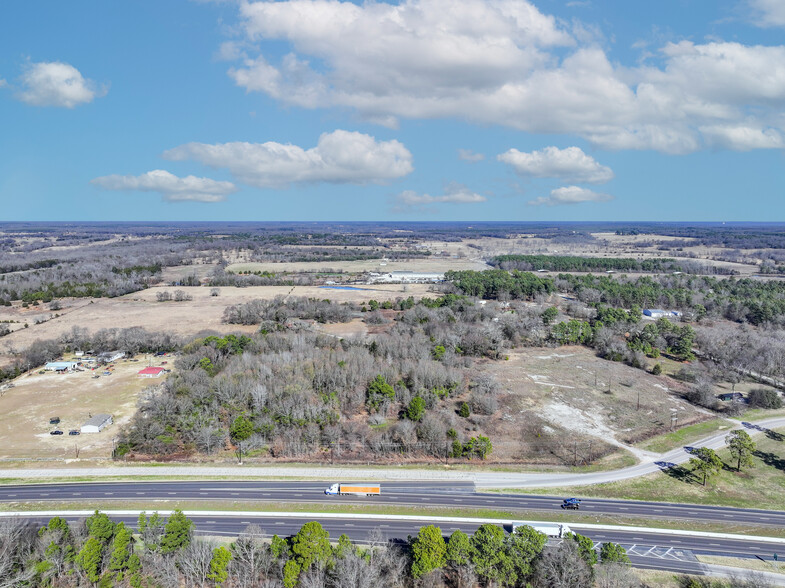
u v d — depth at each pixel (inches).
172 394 7219.5
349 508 5310.0
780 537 4975.4
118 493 5487.2
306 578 4020.7
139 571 4264.3
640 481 5935.0
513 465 6245.1
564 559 4119.1
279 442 6584.6
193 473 5930.1
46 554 4116.6
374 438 6638.8
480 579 4313.5
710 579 4362.7
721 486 5880.9
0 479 5713.6
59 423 7032.5
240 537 4613.7
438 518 5172.2
